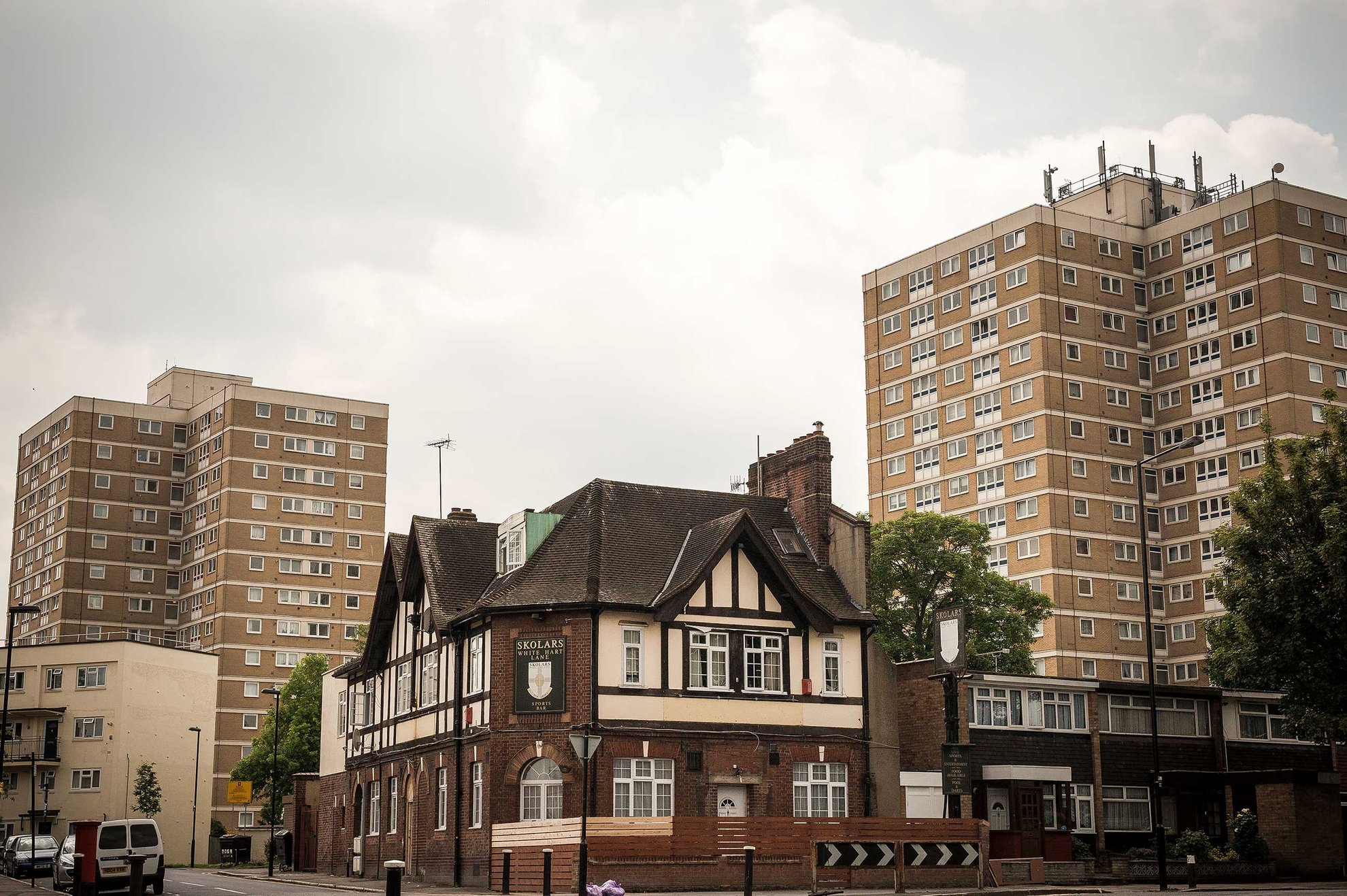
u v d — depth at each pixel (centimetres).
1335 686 4859
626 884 4041
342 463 13538
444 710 5012
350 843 6034
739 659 4762
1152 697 4450
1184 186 11306
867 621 4994
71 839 4975
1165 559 10331
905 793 4872
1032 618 7475
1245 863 4972
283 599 13000
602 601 4569
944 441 10788
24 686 10469
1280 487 5109
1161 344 10581
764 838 4172
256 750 10244
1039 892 3919
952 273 10925
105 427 13812
